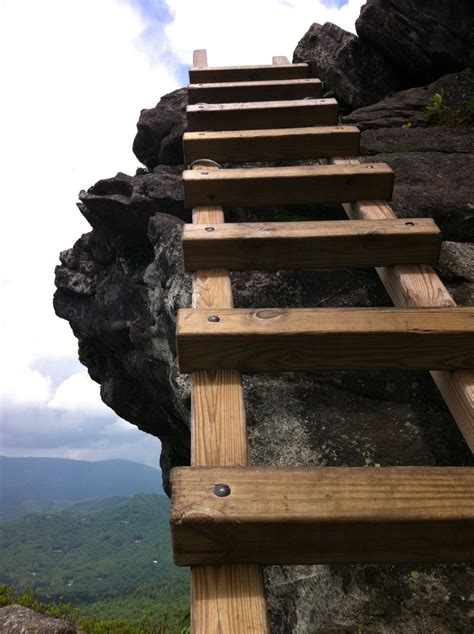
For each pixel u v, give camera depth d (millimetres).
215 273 2471
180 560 1306
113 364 7102
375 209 2961
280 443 2205
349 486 1369
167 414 5824
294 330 1902
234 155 3557
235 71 4988
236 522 1279
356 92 6277
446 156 4441
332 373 2512
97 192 5449
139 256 5535
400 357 1945
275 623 1693
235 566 1305
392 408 2348
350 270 3121
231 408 1702
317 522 1292
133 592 108750
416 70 6203
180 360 1905
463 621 1535
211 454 1524
